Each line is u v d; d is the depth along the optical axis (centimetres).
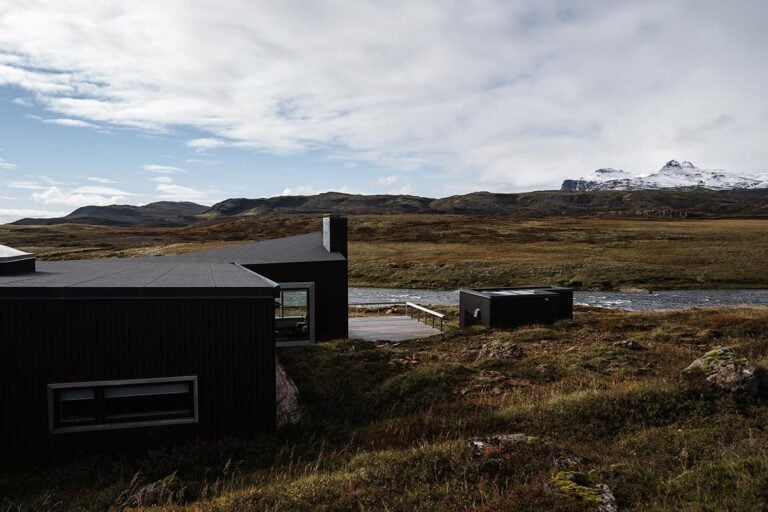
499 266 5300
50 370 970
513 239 7894
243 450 980
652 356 1516
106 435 992
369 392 1354
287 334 2028
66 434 977
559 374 1397
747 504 595
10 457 959
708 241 6781
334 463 881
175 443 1026
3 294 947
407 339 2072
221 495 767
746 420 908
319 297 2050
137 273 1334
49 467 957
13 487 881
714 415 945
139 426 1005
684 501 627
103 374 991
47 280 1106
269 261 2036
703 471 695
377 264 5681
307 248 2312
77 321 976
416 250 6819
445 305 3491
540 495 653
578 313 2847
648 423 953
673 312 2555
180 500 755
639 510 617
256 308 1056
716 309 2602
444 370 1427
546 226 9600
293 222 11612
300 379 1484
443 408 1160
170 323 1017
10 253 1303
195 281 1142
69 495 819
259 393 1067
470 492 696
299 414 1200
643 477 705
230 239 9681
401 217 13100
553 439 899
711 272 4944
